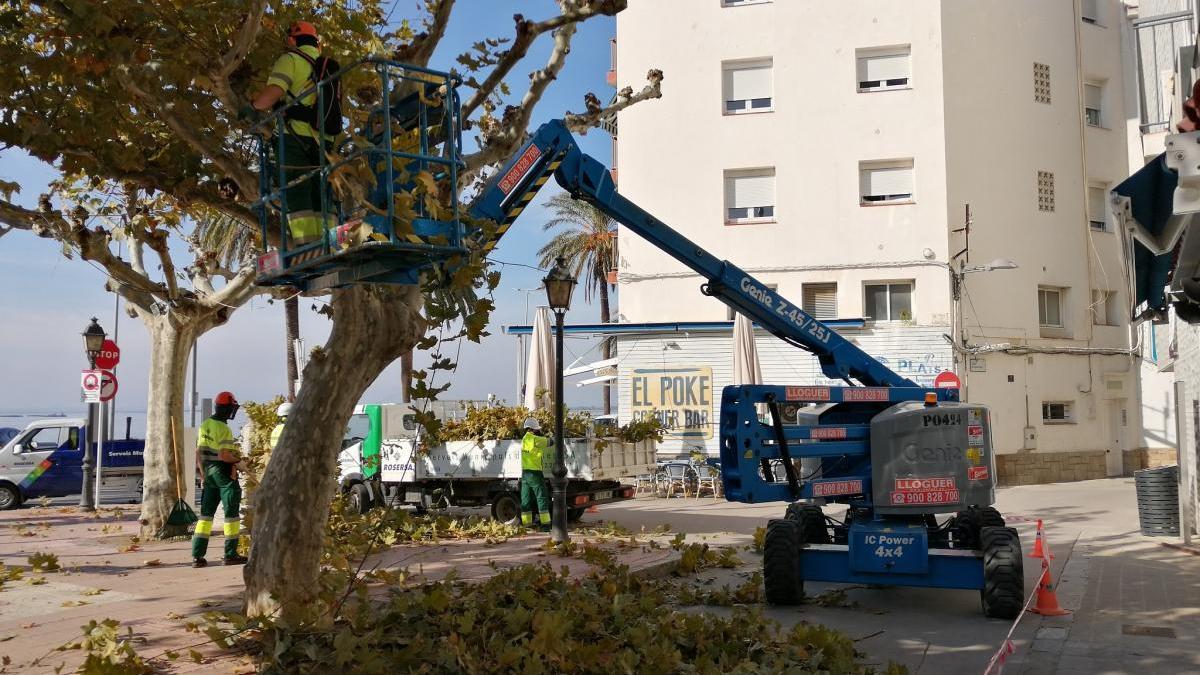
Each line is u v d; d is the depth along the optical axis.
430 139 6.68
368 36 9.62
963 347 25.88
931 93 26.44
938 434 10.09
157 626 7.89
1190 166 4.79
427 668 5.82
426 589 7.36
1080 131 28.81
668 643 6.43
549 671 5.96
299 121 6.36
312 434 7.56
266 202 6.77
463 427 17.41
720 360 26.45
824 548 10.04
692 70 27.84
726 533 16.20
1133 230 5.66
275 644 6.25
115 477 24.55
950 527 11.19
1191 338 14.02
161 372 15.05
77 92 8.10
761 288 10.87
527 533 15.52
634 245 27.69
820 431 10.16
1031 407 27.02
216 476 11.87
